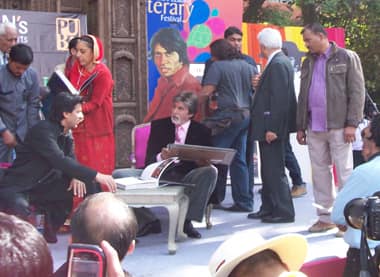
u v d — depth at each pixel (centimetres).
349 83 552
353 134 550
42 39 720
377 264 231
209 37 787
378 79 1239
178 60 768
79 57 584
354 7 1202
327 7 1152
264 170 617
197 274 468
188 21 775
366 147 334
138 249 530
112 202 200
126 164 766
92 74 589
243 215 651
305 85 571
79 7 775
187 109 571
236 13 803
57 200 505
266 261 195
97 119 591
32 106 603
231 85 641
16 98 589
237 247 200
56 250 516
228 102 638
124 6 755
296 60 862
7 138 566
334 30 912
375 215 223
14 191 486
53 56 727
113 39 748
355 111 551
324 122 558
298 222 618
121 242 193
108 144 599
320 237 561
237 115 638
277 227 600
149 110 767
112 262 138
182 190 529
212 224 614
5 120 588
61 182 501
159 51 766
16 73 585
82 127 589
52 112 495
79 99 496
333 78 553
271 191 616
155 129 581
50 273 117
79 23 740
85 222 193
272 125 598
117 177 554
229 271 196
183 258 507
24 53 577
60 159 484
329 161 570
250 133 624
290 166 742
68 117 493
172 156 544
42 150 485
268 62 605
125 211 199
